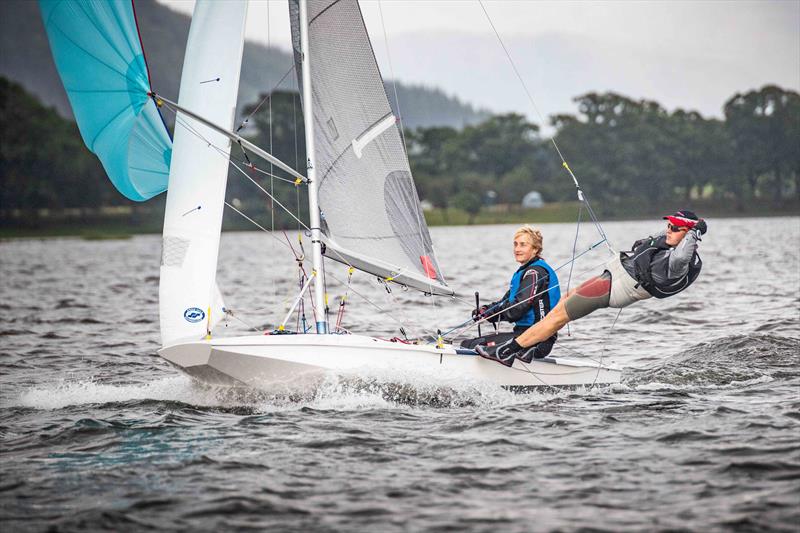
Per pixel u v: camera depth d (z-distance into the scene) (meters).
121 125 30.23
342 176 32.66
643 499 20.41
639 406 29.64
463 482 21.77
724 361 38.47
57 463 23.77
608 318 56.22
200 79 31.00
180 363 29.48
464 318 59.56
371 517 19.55
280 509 20.05
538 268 30.73
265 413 28.98
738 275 88.62
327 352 29.52
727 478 21.69
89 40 29.36
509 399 31.03
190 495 21.00
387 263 33.19
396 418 28.02
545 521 19.17
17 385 37.16
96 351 47.28
